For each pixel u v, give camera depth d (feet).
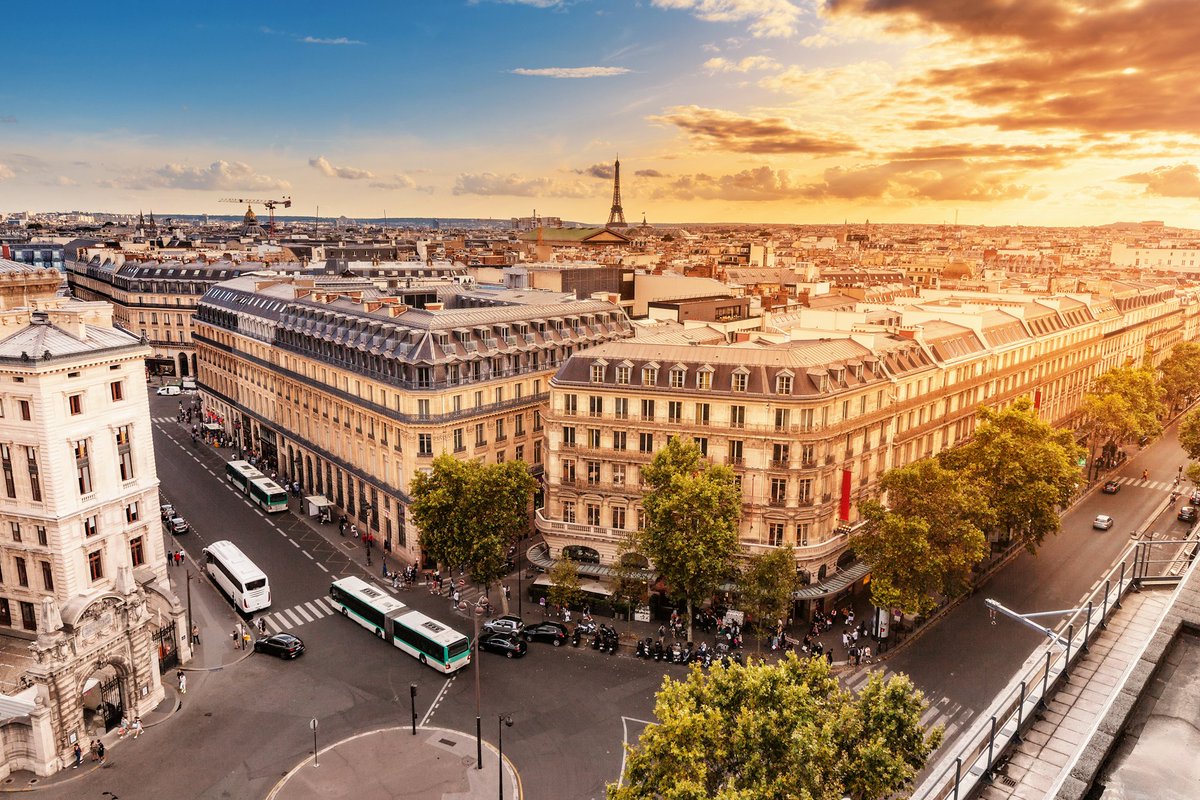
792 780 145.07
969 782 120.26
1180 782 63.67
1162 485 465.88
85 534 273.13
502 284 629.10
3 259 393.50
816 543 299.79
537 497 392.88
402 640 277.44
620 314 451.12
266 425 488.02
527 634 288.10
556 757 221.05
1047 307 526.57
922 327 398.21
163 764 217.77
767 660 269.64
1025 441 331.98
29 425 258.78
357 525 396.98
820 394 290.15
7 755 213.66
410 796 205.05
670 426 306.35
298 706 245.65
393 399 352.90
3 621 284.61
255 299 525.75
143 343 287.89
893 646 277.64
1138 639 149.59
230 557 322.96
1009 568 344.69
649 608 303.27
